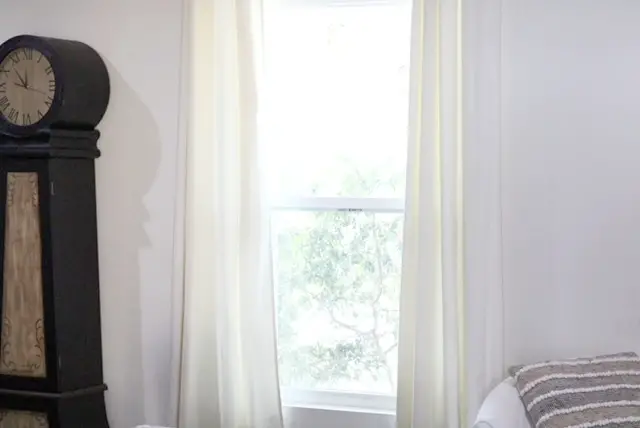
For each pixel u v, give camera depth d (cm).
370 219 345
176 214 345
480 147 307
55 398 341
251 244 333
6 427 350
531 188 315
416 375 314
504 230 318
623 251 309
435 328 316
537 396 276
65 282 344
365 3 342
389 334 345
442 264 310
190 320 340
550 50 312
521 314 317
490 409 281
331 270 350
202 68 340
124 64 360
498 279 309
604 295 311
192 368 341
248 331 335
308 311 353
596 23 308
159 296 360
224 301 335
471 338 307
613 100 308
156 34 357
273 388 338
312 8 348
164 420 361
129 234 362
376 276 345
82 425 348
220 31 334
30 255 343
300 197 351
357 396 346
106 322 366
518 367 297
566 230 313
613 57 307
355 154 347
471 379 308
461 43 308
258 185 332
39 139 341
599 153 310
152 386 362
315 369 353
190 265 339
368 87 345
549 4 311
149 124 359
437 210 316
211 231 342
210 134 340
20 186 344
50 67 339
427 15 310
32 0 371
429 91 311
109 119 363
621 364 287
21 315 345
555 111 313
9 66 345
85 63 349
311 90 350
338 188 349
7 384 347
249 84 330
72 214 348
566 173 313
